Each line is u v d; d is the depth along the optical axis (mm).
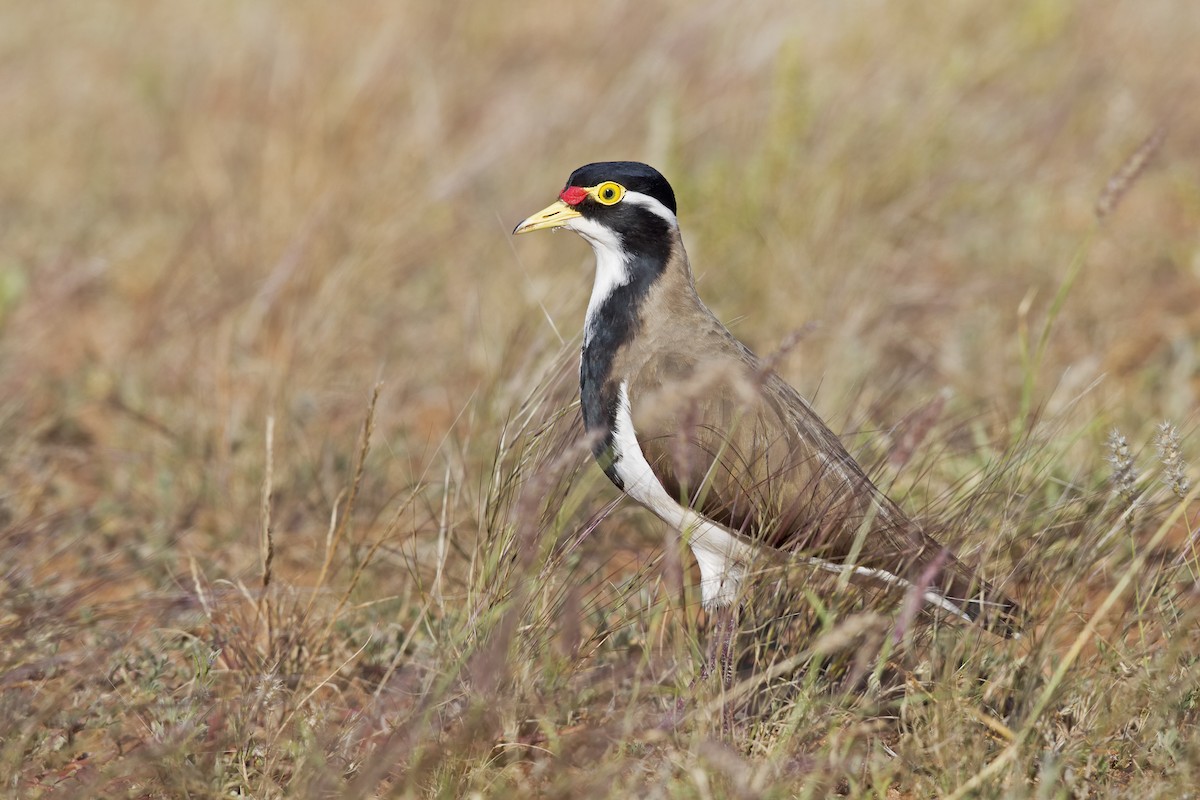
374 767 7812
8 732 8672
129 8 24688
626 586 9797
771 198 16281
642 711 9062
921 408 10469
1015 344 14852
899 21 20828
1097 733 8328
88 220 18625
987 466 10328
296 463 12891
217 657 9727
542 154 18891
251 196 17703
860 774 8242
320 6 22594
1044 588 9367
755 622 9367
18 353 15141
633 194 9883
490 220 17625
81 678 9391
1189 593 8945
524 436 10172
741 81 19328
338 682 9906
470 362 14906
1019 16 20875
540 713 8766
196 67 21969
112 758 8766
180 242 17641
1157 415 13305
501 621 8695
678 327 9883
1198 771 7945
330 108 18531
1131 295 16188
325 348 14922
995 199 18094
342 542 11633
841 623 9195
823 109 17828
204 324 15555
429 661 9578
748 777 7750
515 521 9242
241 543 11938
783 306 15242
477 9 23047
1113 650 8766
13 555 10922
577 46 22578
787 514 9250
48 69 22703
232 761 8656
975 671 8711
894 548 9133
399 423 14055
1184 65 21875
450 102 20109
